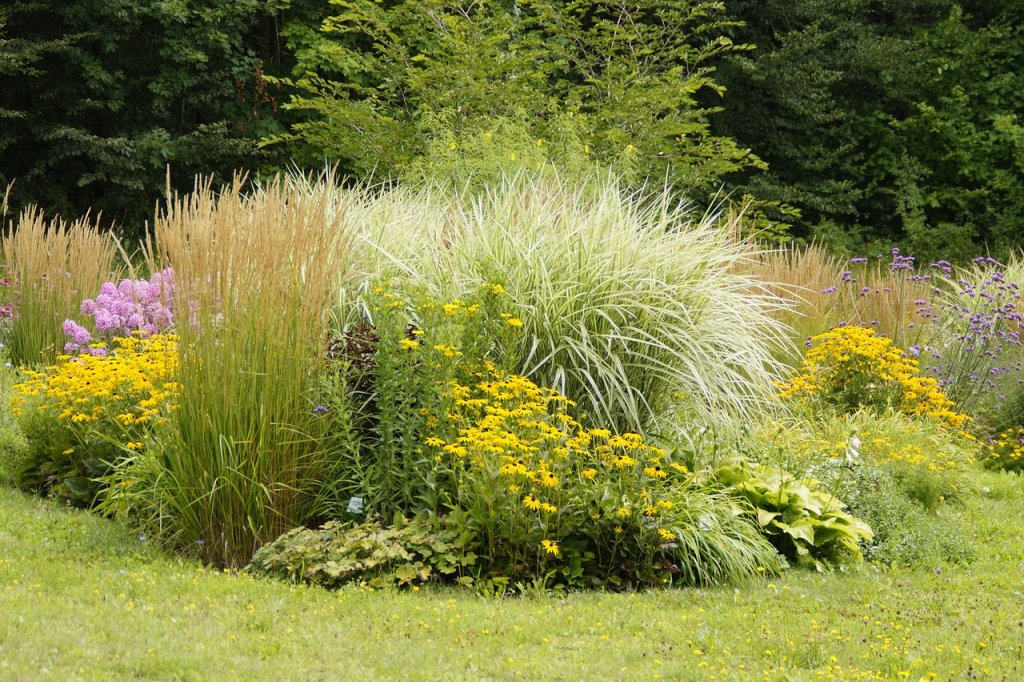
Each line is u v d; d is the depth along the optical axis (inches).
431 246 291.4
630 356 258.1
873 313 446.9
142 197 681.6
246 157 694.5
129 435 251.6
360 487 229.5
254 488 217.8
